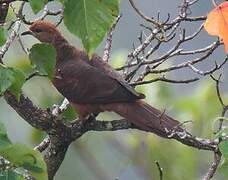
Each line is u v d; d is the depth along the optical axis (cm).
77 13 666
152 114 962
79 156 1450
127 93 988
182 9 945
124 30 1598
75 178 1472
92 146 1402
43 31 1032
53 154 928
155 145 1280
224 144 750
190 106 1223
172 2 1675
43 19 1048
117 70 1045
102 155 1406
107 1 668
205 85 1277
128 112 968
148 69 974
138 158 1323
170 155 1268
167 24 940
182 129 893
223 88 1552
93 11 667
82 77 1012
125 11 1591
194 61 945
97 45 669
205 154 1292
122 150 1373
